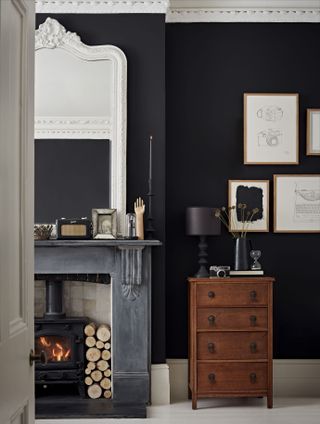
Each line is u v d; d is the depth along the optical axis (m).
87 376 5.48
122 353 5.35
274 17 5.81
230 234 5.79
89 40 5.54
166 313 5.75
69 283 5.68
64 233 5.28
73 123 5.52
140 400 5.35
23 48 2.08
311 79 5.83
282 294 5.81
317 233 5.81
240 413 5.11
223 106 5.83
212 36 5.84
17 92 2.01
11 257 1.93
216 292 5.26
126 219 5.47
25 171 2.09
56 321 5.44
